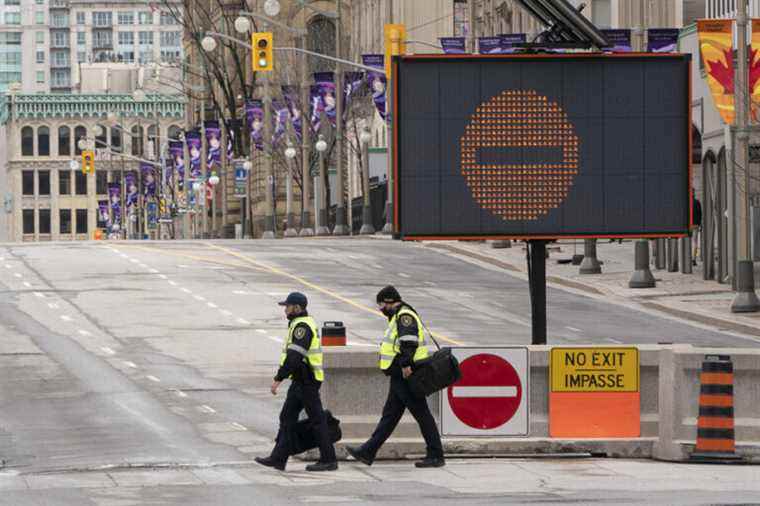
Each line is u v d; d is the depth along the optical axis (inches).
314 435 2362.2
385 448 2501.2
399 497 2065.7
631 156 2770.7
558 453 2497.5
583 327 4662.9
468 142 2748.5
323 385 2501.2
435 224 2751.0
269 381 3548.2
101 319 4800.7
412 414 2374.5
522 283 6072.8
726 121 4862.2
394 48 6929.1
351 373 2501.2
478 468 2388.0
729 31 4830.2
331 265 6732.3
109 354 4047.7
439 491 2126.0
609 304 5349.4
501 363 2495.1
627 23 7554.1
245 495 2114.9
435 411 2500.0
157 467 2443.4
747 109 4899.1
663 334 4505.4
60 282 5895.7
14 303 5241.1
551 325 4707.2
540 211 2760.8
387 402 2368.4
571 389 2503.7
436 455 2394.2
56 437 2819.9
